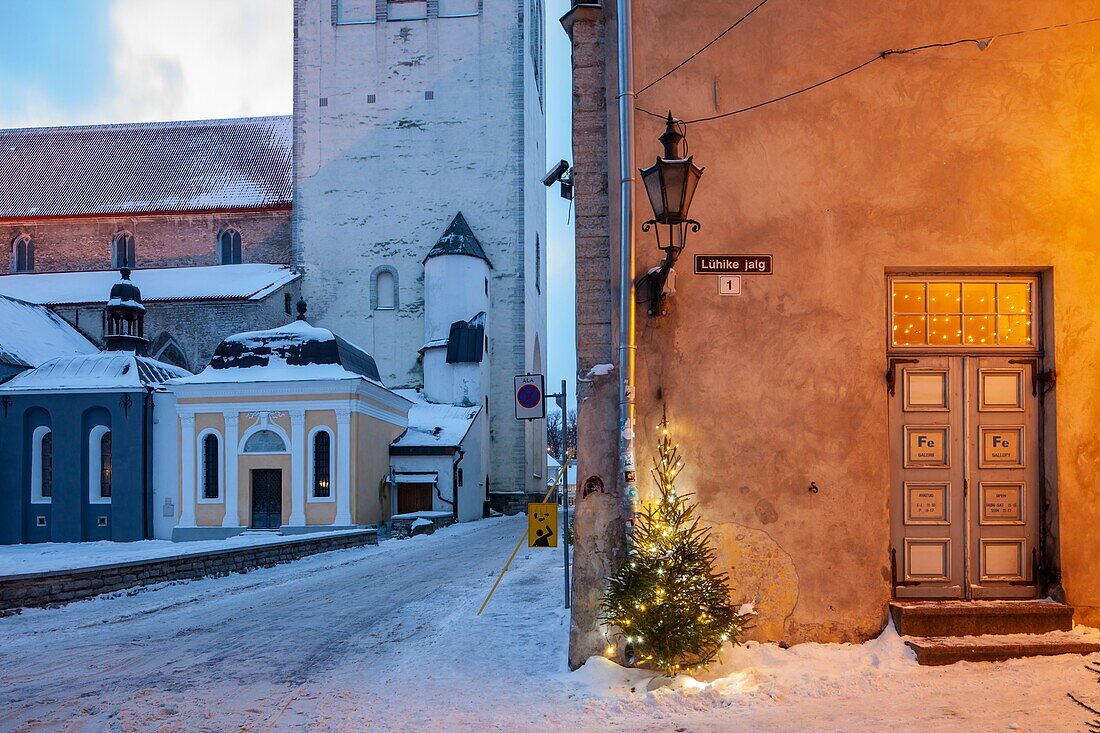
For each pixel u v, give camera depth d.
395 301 58.50
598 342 7.97
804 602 7.78
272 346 37.12
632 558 7.29
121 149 65.81
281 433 35.38
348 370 36.97
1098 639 7.47
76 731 6.55
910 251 8.04
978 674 7.00
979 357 8.24
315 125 59.69
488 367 55.88
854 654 7.50
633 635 7.14
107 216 61.69
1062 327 8.07
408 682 7.71
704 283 7.96
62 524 36.38
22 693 7.80
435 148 59.09
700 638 7.02
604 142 8.13
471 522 46.06
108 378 37.38
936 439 8.19
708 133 8.08
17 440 36.97
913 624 7.61
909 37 8.16
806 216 8.04
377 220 59.00
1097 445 8.02
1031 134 8.14
